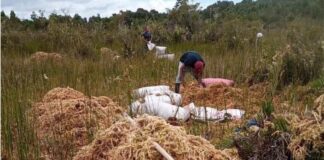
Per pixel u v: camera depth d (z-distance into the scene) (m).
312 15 24.83
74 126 6.02
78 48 15.44
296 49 9.34
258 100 7.75
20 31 21.41
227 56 12.52
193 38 19.64
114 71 10.73
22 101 6.54
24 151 5.09
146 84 9.19
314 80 8.33
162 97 7.36
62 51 16.28
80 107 6.27
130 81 8.84
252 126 4.85
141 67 10.86
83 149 4.50
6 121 5.46
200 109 6.73
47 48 17.38
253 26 19.41
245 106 7.41
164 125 4.13
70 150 5.29
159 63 11.38
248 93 8.32
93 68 11.41
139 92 7.84
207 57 12.63
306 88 7.91
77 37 17.19
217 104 7.83
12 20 25.58
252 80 9.27
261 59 9.52
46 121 6.13
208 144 4.21
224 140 5.24
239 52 12.95
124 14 23.22
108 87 8.62
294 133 4.68
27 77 9.39
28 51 17.38
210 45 17.27
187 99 8.23
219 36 19.17
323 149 4.50
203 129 5.98
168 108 6.73
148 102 6.86
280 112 5.57
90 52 15.43
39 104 6.79
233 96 8.09
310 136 4.50
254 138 4.73
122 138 4.30
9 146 5.30
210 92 8.30
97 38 19.72
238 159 4.60
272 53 10.02
